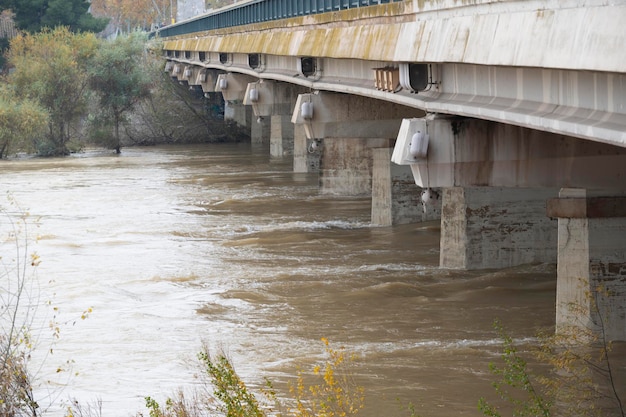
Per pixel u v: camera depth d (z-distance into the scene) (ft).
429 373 67.41
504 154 80.33
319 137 136.26
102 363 73.20
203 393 62.59
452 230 103.40
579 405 58.18
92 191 196.85
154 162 266.57
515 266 101.50
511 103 63.72
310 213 152.46
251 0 180.14
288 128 266.36
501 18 58.59
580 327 70.44
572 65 48.01
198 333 82.28
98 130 325.83
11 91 315.37
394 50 83.61
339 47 107.45
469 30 64.23
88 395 65.21
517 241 101.55
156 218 154.51
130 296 98.89
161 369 71.36
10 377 57.67
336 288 97.66
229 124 347.97
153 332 82.89
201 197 179.93
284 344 77.51
